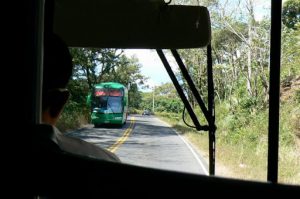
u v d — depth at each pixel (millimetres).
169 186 674
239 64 15469
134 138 24766
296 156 12914
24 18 921
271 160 1621
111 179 713
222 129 13062
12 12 918
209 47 2291
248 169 11617
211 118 2350
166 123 35344
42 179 765
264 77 12617
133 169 708
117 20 2127
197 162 15180
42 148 807
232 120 12625
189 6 2119
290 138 14172
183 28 2127
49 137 881
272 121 1613
